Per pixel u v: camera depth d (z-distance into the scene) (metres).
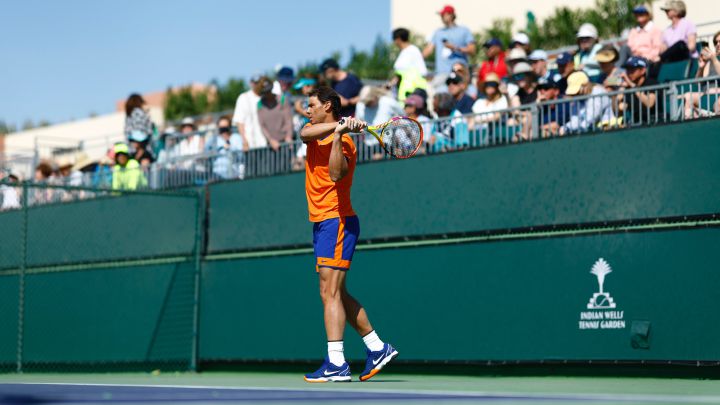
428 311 13.16
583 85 13.31
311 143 8.90
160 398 6.56
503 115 13.19
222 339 15.70
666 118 11.70
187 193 16.36
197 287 16.06
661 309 11.11
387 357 9.29
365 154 14.48
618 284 11.47
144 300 16.72
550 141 12.28
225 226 15.89
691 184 11.12
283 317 14.88
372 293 13.77
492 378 12.08
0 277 18.67
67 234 18.00
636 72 12.88
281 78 16.78
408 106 14.21
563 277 11.94
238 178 15.82
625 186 11.62
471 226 12.88
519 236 12.46
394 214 13.67
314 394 6.80
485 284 12.64
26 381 12.03
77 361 17.48
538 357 12.05
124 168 18.23
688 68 13.80
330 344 9.12
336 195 8.91
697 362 10.81
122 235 17.22
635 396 6.41
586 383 9.80
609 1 23.11
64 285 17.86
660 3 21.94
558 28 23.62
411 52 16.61
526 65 14.78
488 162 12.81
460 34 18.20
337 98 8.97
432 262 13.20
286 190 15.07
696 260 10.92
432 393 6.84
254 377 13.50
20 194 19.45
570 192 12.05
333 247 8.95
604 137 11.84
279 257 15.05
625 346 11.34
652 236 11.27
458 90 14.88
